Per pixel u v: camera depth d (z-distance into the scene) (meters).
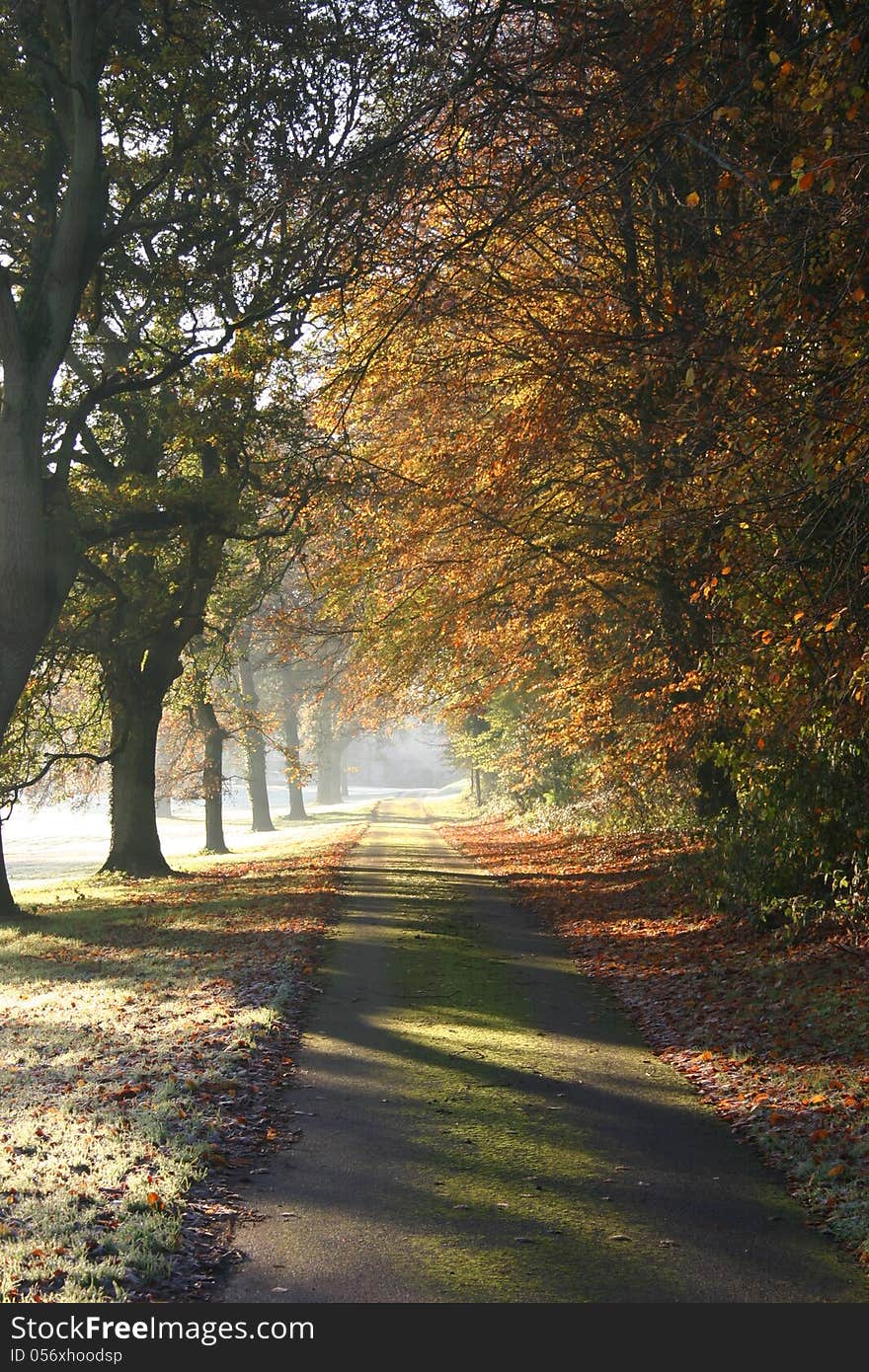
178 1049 9.30
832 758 11.53
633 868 22.73
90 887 26.80
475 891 23.28
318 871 28.38
